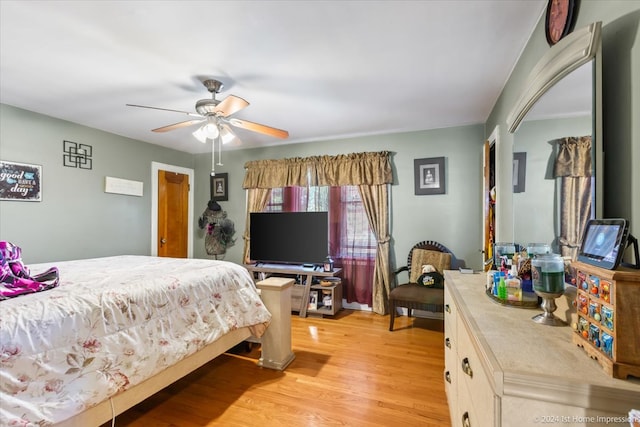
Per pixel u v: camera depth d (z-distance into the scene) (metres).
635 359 0.65
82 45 1.90
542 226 1.42
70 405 1.23
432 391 2.09
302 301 3.78
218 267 2.33
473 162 3.54
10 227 2.93
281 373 2.35
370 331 3.24
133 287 1.66
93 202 3.62
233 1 1.51
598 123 0.97
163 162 4.55
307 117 3.31
